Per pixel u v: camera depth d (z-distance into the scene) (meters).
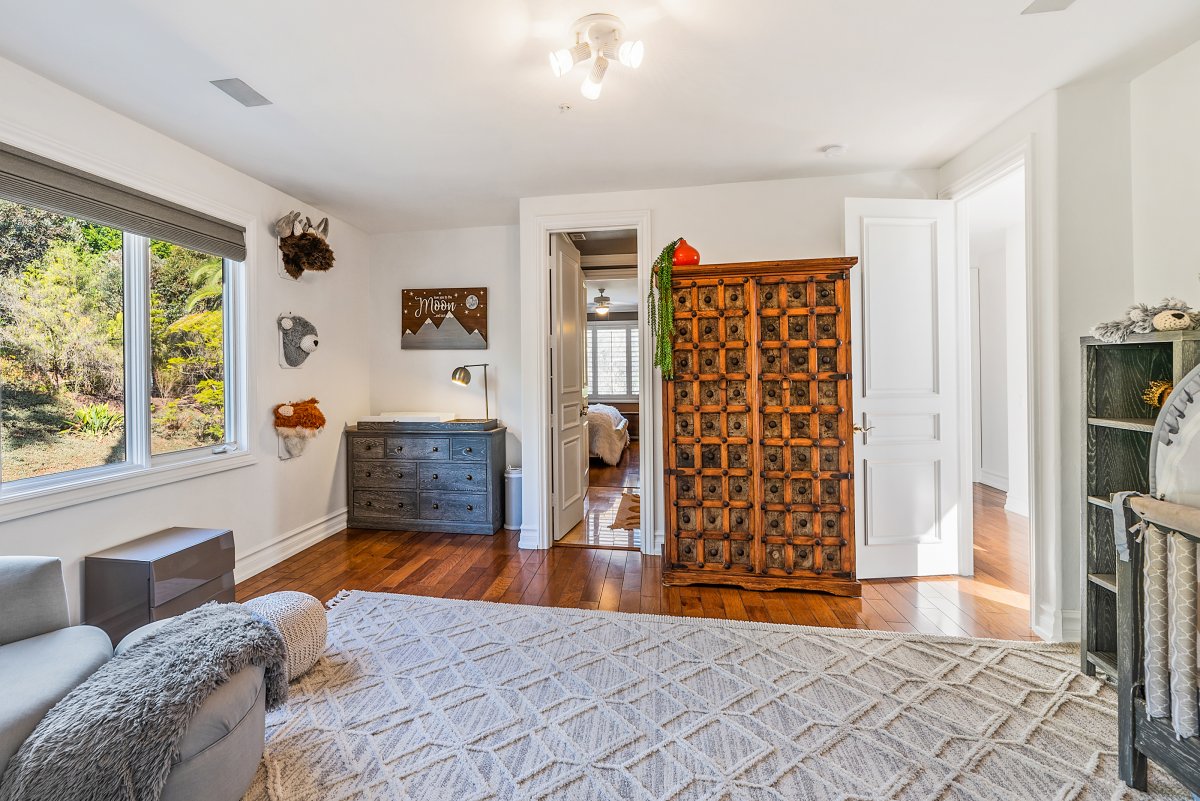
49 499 2.12
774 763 1.56
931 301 3.05
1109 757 1.58
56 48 1.91
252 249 3.20
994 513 4.48
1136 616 1.46
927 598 2.78
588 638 2.35
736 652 2.22
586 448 4.74
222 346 3.11
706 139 2.77
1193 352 1.65
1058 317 2.29
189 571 2.40
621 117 2.52
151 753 1.18
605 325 10.16
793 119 2.56
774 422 2.83
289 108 2.38
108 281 2.48
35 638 1.53
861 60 2.08
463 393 4.36
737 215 3.40
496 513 4.07
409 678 2.03
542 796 1.44
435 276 4.38
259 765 1.55
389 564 3.36
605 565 3.34
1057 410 2.30
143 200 2.52
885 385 3.03
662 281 2.89
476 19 1.79
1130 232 2.27
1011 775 1.50
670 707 1.84
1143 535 1.41
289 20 1.78
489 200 3.68
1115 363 1.99
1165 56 2.08
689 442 2.91
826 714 1.79
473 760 1.58
